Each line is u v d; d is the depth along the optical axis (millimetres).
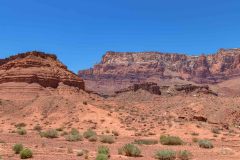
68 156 26766
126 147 29047
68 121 75375
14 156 26281
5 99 88188
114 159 25828
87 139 48281
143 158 27219
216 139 53156
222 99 159125
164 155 26922
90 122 72812
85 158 25672
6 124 74562
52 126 72625
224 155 30250
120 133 61875
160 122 73438
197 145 41844
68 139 45375
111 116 77125
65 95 93000
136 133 59906
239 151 34344
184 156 27203
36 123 75312
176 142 42344
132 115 82875
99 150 29359
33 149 30766
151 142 43500
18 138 45844
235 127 84125
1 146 33281
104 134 59906
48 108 83688
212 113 131125
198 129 64562
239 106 132875
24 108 84562
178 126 67312
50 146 35656
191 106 147500
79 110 81062
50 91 93750
